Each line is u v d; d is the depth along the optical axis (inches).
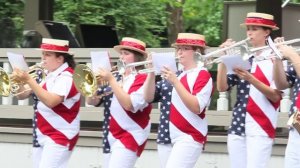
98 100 746.8
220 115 874.8
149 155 887.7
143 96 707.4
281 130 850.8
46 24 1091.3
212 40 1784.0
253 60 713.6
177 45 699.4
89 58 935.7
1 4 1400.1
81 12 1400.1
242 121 714.2
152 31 1512.1
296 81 677.3
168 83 721.6
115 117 724.7
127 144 719.7
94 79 707.4
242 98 714.8
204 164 868.6
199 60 694.5
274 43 667.4
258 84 684.1
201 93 683.4
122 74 725.3
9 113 979.3
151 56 697.6
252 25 689.6
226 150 857.5
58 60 749.3
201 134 699.4
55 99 733.9
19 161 954.1
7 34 1248.8
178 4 1445.6
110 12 1401.3
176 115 700.0
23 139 951.0
